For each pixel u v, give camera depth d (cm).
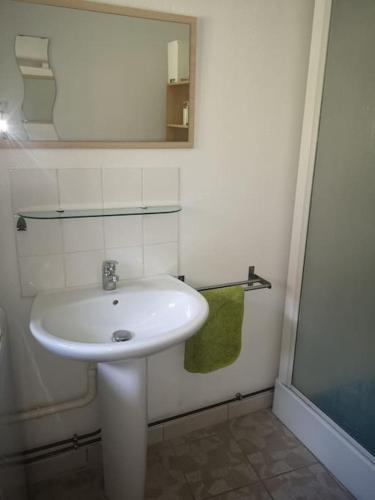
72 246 142
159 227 155
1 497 105
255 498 156
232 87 154
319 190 165
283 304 194
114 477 147
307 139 164
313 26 154
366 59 138
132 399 134
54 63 125
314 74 156
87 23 126
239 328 172
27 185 132
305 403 182
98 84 132
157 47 137
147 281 154
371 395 151
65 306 132
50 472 161
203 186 160
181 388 182
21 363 146
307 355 183
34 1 119
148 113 141
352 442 159
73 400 157
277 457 175
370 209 143
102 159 139
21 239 135
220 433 189
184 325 117
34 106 126
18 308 141
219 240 170
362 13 138
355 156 146
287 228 183
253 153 166
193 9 141
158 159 148
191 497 155
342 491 159
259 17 152
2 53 119
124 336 134
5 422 115
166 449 179
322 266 169
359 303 152
